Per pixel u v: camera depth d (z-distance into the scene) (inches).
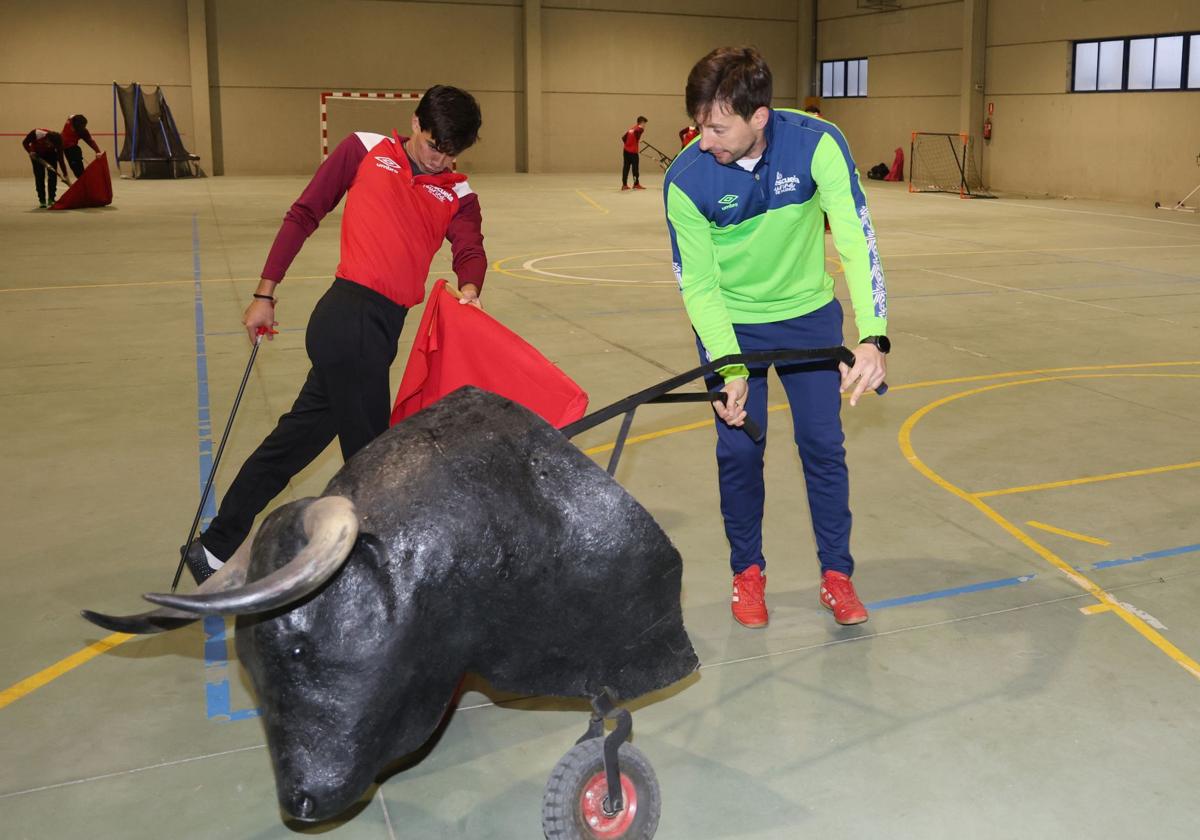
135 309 358.0
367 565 76.8
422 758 110.0
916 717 116.6
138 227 593.6
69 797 102.9
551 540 81.9
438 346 115.2
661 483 190.9
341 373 126.4
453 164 132.6
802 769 107.4
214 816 100.3
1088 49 820.6
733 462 132.8
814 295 127.9
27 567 154.7
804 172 116.3
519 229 618.2
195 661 129.6
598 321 344.2
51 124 948.6
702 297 120.0
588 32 1073.5
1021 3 868.6
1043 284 413.4
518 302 378.9
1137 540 164.7
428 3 1028.5
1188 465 198.8
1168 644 132.4
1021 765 107.8
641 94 1104.8
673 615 89.4
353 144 132.6
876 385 109.3
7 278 421.7
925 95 978.7
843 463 134.6
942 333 321.1
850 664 128.2
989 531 168.4
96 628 136.9
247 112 1000.9
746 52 107.0
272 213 669.9
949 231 604.4
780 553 161.8
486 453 82.2
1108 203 791.1
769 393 257.3
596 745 90.1
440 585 78.7
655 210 733.3
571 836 89.1
